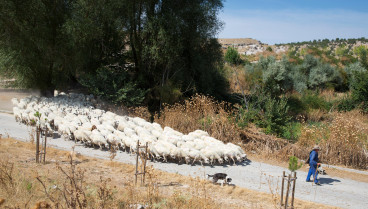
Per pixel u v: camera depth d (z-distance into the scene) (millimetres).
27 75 20547
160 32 20531
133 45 23359
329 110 27641
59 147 12570
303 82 34094
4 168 8070
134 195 7766
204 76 25656
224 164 12906
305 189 10750
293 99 29203
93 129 14195
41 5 18953
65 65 21141
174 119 17359
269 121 17359
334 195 10398
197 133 14992
